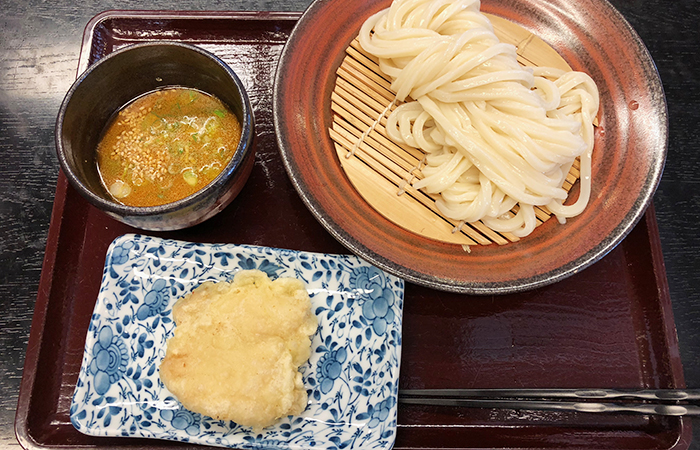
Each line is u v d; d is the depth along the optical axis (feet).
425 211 1.06
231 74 0.96
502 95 1.05
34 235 1.15
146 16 1.23
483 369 1.05
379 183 1.07
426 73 1.06
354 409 0.99
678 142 1.26
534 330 1.08
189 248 1.07
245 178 1.01
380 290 1.06
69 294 1.09
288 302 1.01
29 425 0.98
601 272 1.12
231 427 0.97
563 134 1.04
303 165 1.03
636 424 1.02
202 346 0.98
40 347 1.02
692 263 1.18
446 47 1.05
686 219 1.21
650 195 1.02
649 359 1.06
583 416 1.03
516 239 1.06
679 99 1.29
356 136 1.10
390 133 1.10
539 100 1.05
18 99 1.25
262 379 0.94
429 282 0.95
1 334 1.08
